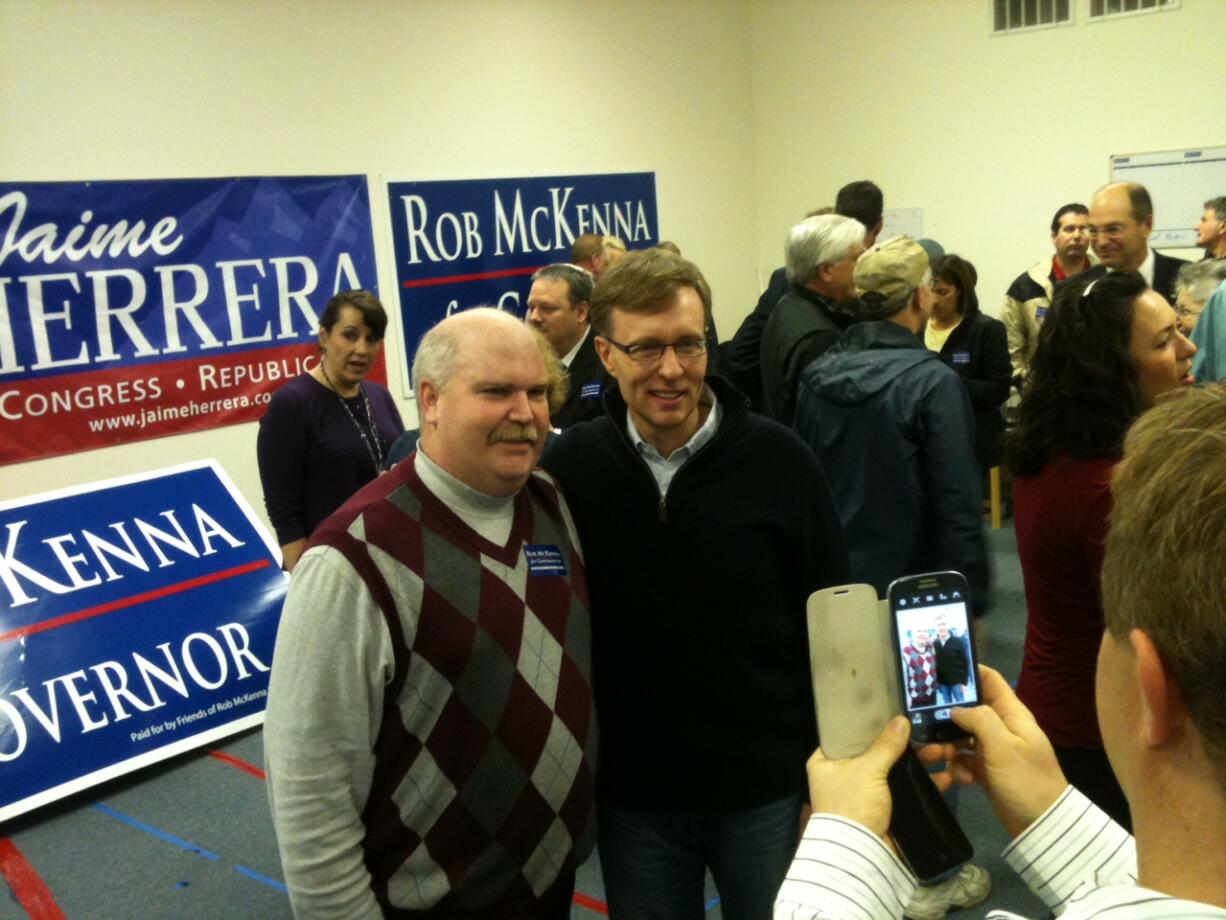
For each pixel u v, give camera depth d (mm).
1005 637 4145
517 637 1351
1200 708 455
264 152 4645
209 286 4488
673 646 1530
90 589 3588
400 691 1313
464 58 5430
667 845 1606
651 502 1514
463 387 1323
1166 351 1551
